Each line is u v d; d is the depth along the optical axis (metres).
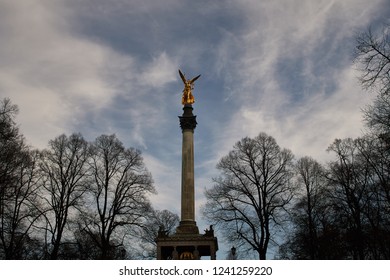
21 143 40.53
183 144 44.72
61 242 43.88
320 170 49.62
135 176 47.16
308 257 48.38
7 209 39.53
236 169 47.09
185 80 48.59
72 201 43.31
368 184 42.75
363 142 44.16
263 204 44.78
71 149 45.97
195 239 40.22
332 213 45.56
